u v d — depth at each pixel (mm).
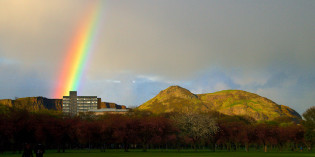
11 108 188875
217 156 106500
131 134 170625
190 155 113875
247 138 194375
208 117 186500
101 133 169875
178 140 179250
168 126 180000
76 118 196125
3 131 139000
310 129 190750
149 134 175375
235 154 126312
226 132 198375
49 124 162500
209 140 185750
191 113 185625
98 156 103938
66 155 111562
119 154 120625
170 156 104438
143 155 112250
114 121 180750
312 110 192750
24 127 151625
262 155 117688
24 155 64812
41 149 67250
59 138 158125
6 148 150250
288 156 110125
